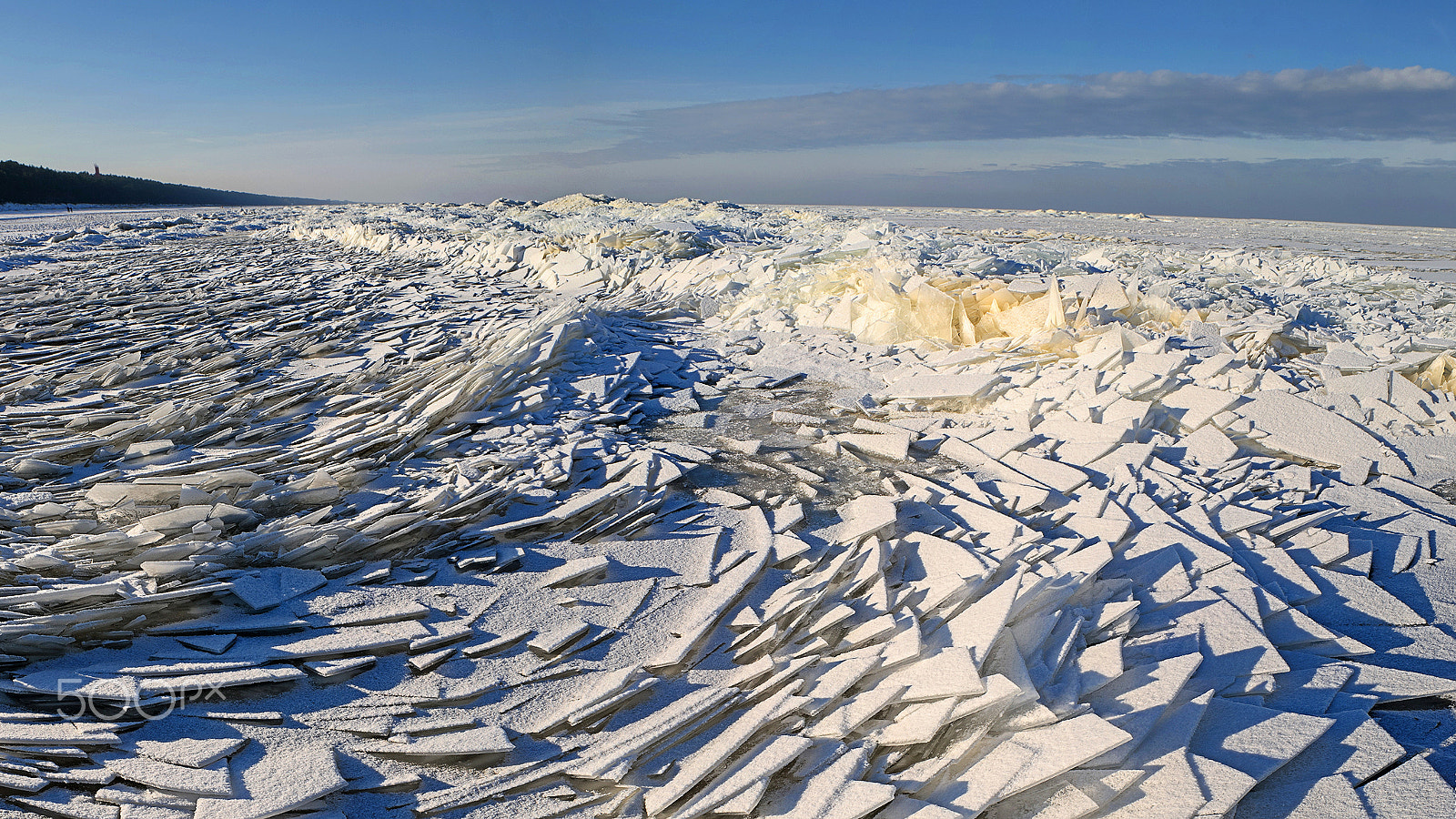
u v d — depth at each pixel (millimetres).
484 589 4496
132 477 5746
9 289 14477
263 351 10328
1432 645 4641
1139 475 6590
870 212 78188
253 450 6559
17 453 6172
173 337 11195
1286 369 8914
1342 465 6949
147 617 3924
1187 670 3990
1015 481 6512
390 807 2996
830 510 6043
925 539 5266
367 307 14328
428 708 3527
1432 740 3826
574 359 10148
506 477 6125
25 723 3086
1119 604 4613
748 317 13789
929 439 7449
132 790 2879
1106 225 58031
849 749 3359
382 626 4000
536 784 3172
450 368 9266
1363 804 3330
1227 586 4938
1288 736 3650
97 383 8586
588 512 5590
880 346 11164
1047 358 9102
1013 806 3227
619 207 53438
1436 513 6293
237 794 2873
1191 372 8375
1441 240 48156
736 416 8555
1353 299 16578
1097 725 3453
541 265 19391
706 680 3893
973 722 3537
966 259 15609
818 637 4199
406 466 6398
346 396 8461
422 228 33312
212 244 26750
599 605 4453
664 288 16828
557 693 3709
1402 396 8055
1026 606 4414
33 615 3699
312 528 4770
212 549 4438
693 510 5887
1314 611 4969
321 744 3219
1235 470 6840
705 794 3068
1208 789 3262
